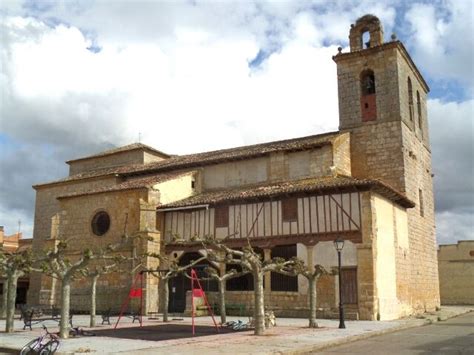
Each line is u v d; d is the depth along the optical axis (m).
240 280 28.83
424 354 13.43
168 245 31.14
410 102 35.25
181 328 20.41
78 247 33.19
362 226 25.25
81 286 31.61
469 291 51.44
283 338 16.50
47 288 32.47
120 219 31.91
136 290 24.16
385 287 26.05
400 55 33.50
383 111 32.72
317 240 26.41
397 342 16.52
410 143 33.50
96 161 43.81
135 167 39.31
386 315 25.53
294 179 31.94
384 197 27.53
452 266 52.66
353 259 25.20
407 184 31.78
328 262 25.88
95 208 33.12
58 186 40.09
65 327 17.02
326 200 26.55
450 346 15.23
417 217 33.41
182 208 30.69
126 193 32.03
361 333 18.22
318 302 25.80
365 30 35.38
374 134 32.81
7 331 19.02
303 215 27.06
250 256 18.61
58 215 34.59
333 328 20.28
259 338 16.53
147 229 30.48
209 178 35.69
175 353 12.85
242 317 26.92
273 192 27.81
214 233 29.81
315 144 31.09
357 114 33.69
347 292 25.08
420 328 22.41
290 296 26.61
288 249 27.42
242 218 29.06
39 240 39.75
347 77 34.50
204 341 15.69
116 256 25.02
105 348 13.95
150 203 31.08
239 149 37.94
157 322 23.73
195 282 30.00
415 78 37.00
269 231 27.95
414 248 32.12
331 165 30.70
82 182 39.25
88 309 30.92
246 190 31.47
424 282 33.50
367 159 32.78
